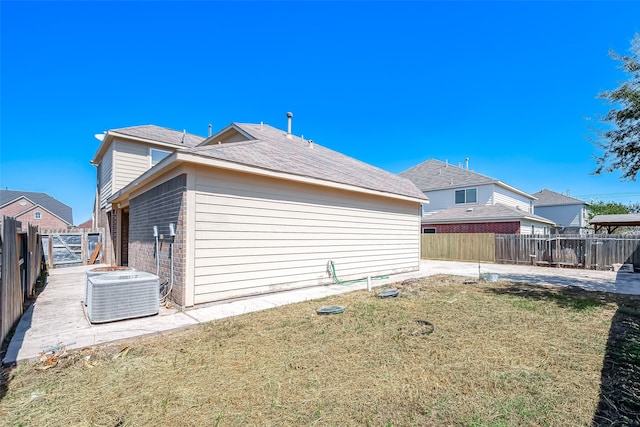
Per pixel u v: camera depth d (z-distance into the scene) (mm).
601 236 13102
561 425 2332
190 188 5762
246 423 2369
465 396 2752
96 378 3088
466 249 16922
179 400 2686
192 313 5465
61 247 12906
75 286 8250
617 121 7074
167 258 6418
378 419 2418
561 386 2926
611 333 4496
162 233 6703
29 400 2678
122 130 12750
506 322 5016
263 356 3635
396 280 9469
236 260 6406
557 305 6219
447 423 2363
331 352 3754
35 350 3725
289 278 7422
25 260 6391
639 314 5551
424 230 21641
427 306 6070
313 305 6102
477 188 21969
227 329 4609
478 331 4559
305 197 7832
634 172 7164
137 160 12977
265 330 4578
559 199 32656
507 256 15531
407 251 11508
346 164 11266
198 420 2408
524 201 26578
